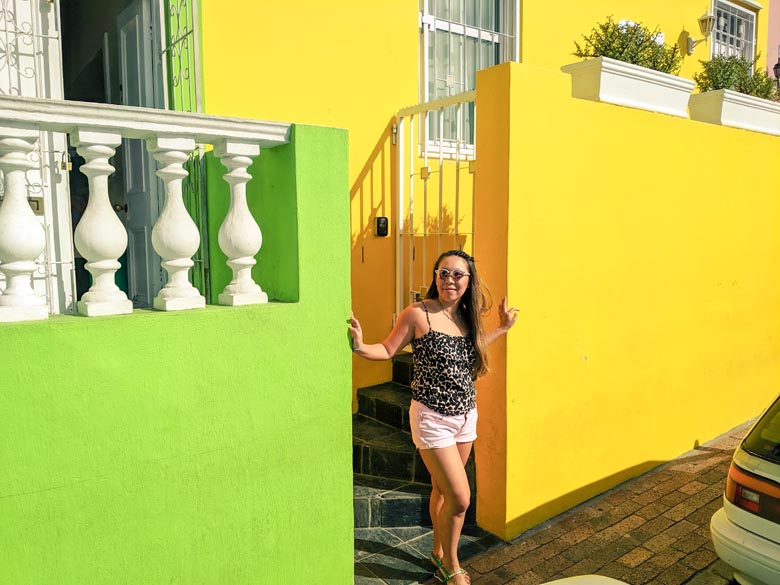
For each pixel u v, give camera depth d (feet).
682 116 16.05
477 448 12.79
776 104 19.35
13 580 6.68
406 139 16.88
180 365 7.64
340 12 15.37
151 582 7.63
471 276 10.73
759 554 8.72
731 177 17.90
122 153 14.96
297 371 8.73
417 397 10.43
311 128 8.62
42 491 6.79
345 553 9.53
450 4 18.47
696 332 17.11
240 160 8.32
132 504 7.41
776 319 20.93
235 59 13.66
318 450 9.06
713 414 18.16
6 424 6.53
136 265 14.48
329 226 8.91
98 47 16.84
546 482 13.11
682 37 25.75
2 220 6.82
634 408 15.23
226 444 8.11
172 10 12.35
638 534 12.71
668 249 15.81
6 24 10.96
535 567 11.51
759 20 30.25
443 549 10.67
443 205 17.97
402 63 16.76
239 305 8.34
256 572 8.55
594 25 21.93
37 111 6.76
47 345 6.72
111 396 7.16
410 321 10.34
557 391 13.14
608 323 14.25
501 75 11.76
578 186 13.14
